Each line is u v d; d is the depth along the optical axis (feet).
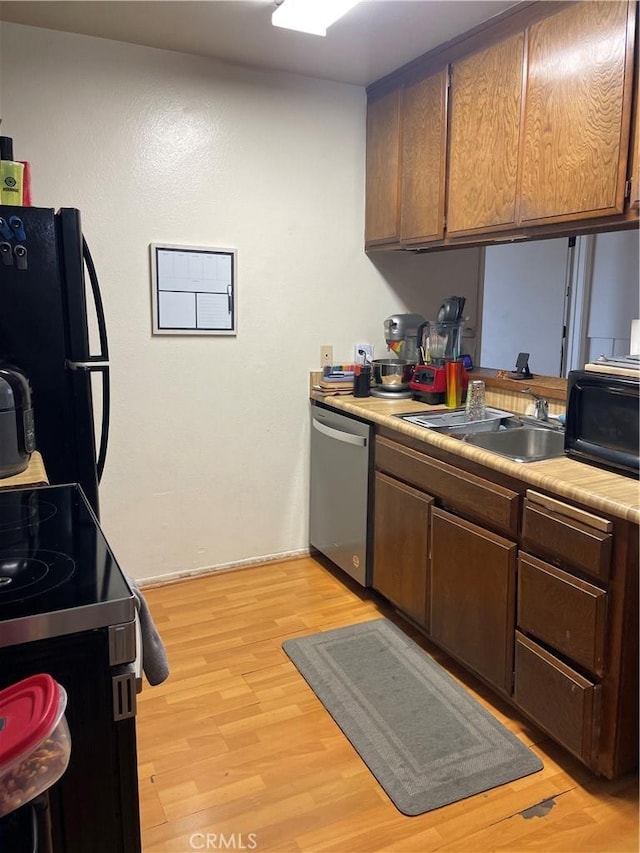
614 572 5.15
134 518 9.53
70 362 5.78
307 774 5.84
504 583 6.35
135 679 3.12
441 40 8.09
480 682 7.26
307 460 10.69
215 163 9.17
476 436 7.55
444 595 7.36
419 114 8.79
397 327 10.23
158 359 9.29
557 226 6.86
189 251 9.18
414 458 7.77
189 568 10.04
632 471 5.65
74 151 8.36
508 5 7.07
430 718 6.61
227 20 7.64
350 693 7.01
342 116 9.95
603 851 5.01
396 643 8.05
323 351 10.46
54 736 2.40
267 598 9.31
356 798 5.56
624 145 5.92
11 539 3.75
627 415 5.71
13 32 7.85
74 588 3.12
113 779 3.16
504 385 8.85
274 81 9.35
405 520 8.05
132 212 8.79
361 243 10.46
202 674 7.39
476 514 6.77
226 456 10.02
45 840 2.55
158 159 8.82
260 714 6.68
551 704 5.81
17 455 4.81
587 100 6.25
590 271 9.71
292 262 9.96
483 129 7.66
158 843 5.07
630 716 5.37
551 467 6.00
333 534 9.95
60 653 2.97
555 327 10.28
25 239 5.48
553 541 5.67
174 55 8.68
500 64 7.32
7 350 5.58
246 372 9.93
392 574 8.46
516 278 10.86
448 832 5.20
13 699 2.51
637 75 5.75
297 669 7.50
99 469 6.43
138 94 8.57
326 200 10.06
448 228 8.43
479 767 5.91
